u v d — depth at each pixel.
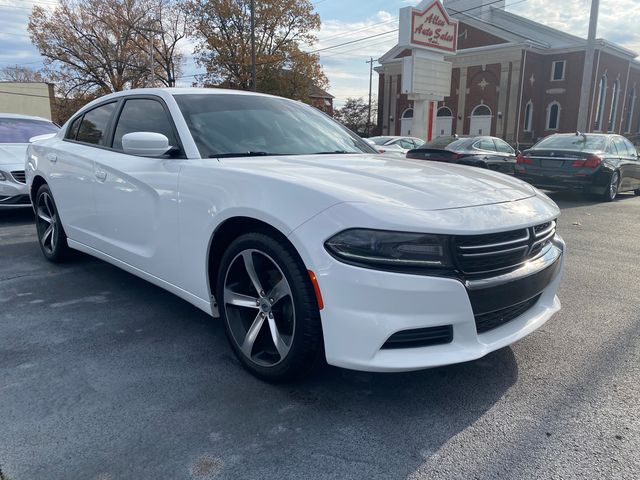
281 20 35.19
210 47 35.72
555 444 2.11
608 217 8.16
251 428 2.20
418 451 2.06
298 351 2.33
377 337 2.09
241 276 2.69
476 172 3.07
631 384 2.62
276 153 3.23
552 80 34.69
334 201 2.19
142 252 3.30
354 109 47.62
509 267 2.36
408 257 2.08
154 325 3.34
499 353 2.98
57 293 3.96
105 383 2.57
